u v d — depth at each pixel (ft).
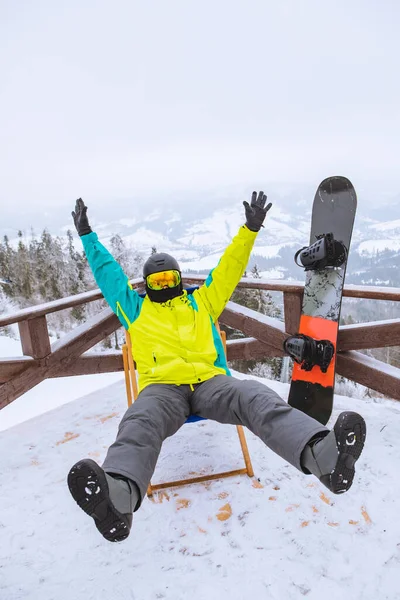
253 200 7.02
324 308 7.75
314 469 4.33
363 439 4.03
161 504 5.98
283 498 5.97
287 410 4.85
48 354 9.00
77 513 5.94
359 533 5.27
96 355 9.93
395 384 7.71
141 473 4.43
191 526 5.53
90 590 4.66
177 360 6.13
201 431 7.94
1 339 72.74
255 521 5.55
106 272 7.32
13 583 4.81
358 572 4.71
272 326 9.22
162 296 6.85
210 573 4.79
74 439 8.02
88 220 7.64
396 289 7.20
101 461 7.25
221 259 7.09
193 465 6.89
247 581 4.66
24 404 35.40
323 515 5.60
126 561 5.02
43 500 6.25
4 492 6.48
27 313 8.35
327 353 7.34
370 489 6.05
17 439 8.10
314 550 5.04
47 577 4.87
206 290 7.14
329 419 7.75
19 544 5.40
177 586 4.64
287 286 8.54
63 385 40.16
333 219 7.97
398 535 5.21
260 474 6.53
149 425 5.02
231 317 10.01
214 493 6.15
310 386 7.83
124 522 3.93
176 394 5.85
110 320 10.33
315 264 7.84
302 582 4.61
